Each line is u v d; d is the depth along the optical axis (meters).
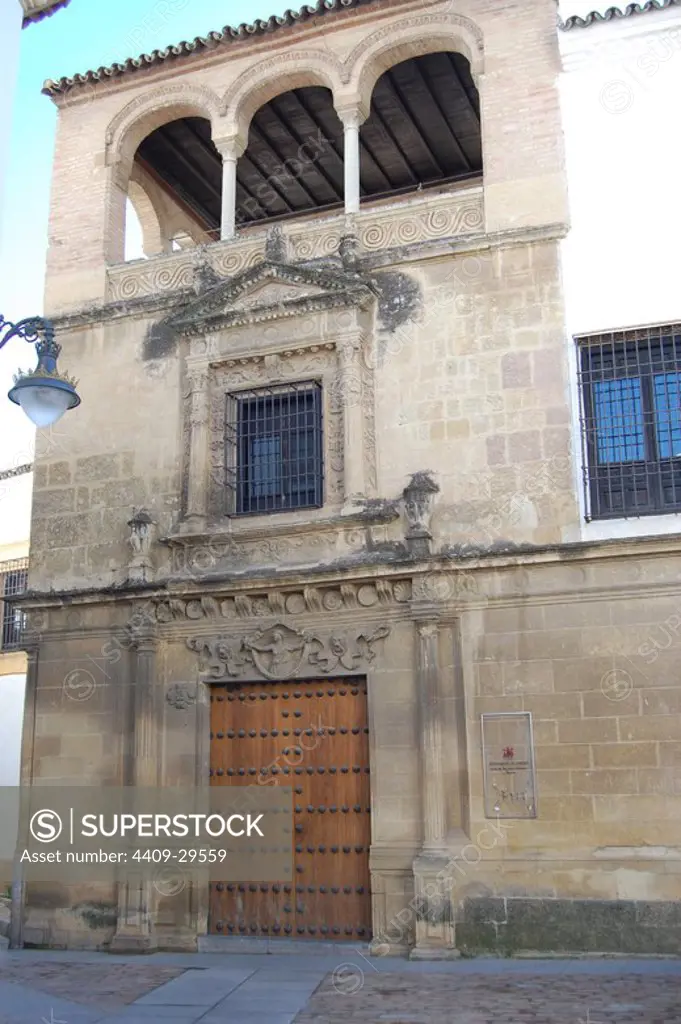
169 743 14.64
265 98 17.00
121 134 17.36
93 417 16.34
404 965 12.14
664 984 10.54
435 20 15.55
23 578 21.20
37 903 14.87
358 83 15.96
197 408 15.48
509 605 13.20
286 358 15.20
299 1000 10.59
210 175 20.23
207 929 14.02
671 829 12.05
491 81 14.96
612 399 13.61
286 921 13.70
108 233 17.08
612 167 14.12
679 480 13.12
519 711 12.90
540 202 14.30
